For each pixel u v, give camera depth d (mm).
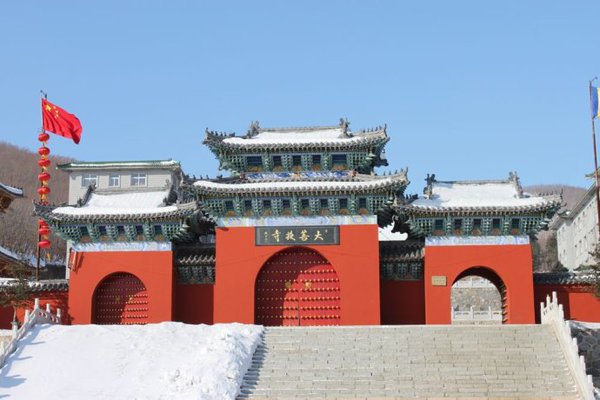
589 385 43844
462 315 86250
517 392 45250
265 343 51906
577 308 64125
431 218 63906
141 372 48500
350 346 51000
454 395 45031
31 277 82000
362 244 64250
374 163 70938
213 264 66312
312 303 64688
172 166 122688
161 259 66000
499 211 62906
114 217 65312
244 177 68188
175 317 66250
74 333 54469
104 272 66062
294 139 69312
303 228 64812
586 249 118188
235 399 44719
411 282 66000
